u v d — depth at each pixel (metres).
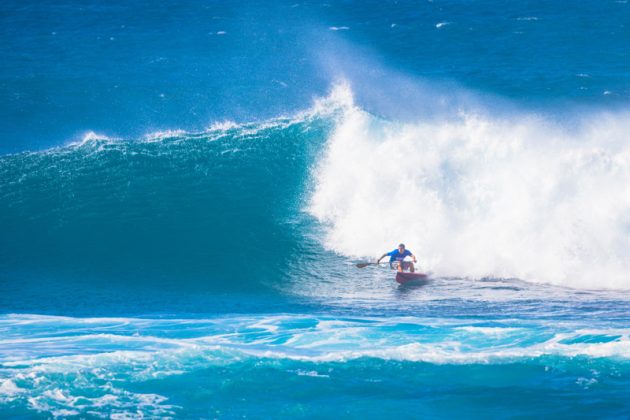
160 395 39.94
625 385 40.97
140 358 44.72
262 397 40.09
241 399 39.78
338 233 81.12
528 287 69.19
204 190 86.81
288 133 93.12
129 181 87.75
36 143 102.56
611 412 37.81
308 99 115.44
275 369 43.62
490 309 61.41
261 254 77.81
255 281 72.25
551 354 45.53
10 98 122.12
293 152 90.81
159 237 79.94
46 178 88.00
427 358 45.28
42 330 53.44
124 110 114.88
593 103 107.75
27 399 38.75
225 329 54.22
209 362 44.38
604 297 65.25
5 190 85.69
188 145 93.62
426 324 55.16
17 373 42.06
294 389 41.09
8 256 76.12
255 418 37.69
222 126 100.50
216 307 63.66
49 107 117.56
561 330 52.19
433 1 191.50
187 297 67.31
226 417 37.66
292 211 84.19
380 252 77.75
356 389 41.06
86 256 76.62
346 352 46.31
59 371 42.41
